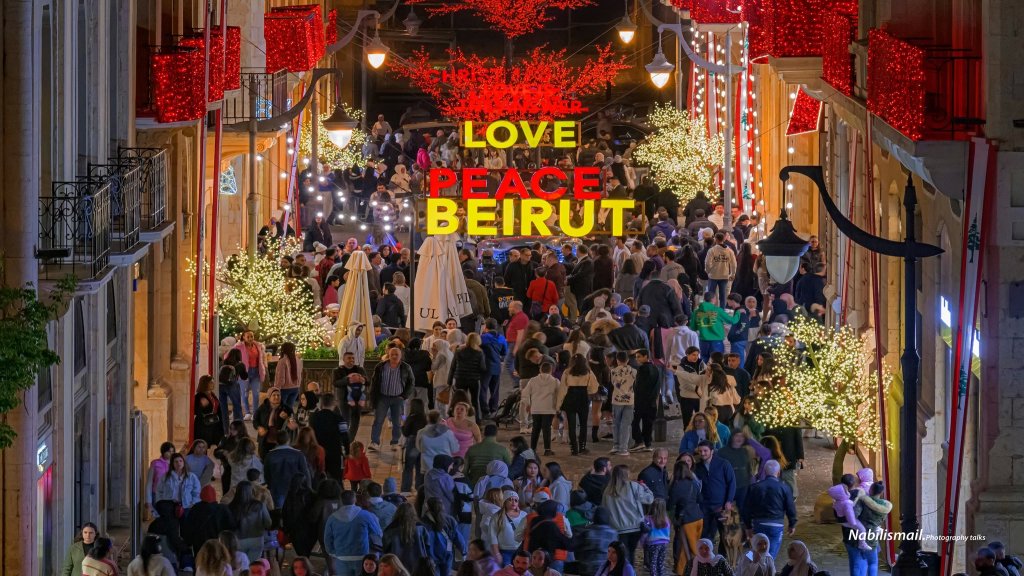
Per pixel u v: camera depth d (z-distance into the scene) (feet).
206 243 196.03
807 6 165.99
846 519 125.49
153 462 131.13
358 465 143.95
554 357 178.19
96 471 135.95
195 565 111.04
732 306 185.47
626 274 208.13
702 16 221.25
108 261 122.01
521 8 391.04
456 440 143.43
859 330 166.30
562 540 118.73
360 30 388.78
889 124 127.44
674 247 230.68
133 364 150.00
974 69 126.00
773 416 145.28
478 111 343.46
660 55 234.38
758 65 272.31
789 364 153.38
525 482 128.88
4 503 114.21
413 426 150.10
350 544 117.70
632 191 275.59
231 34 178.19
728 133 229.04
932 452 136.15
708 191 274.98
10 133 112.16
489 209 224.94
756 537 113.29
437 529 121.90
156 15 155.94
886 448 134.51
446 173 223.10
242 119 197.67
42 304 103.86
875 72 132.87
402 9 442.09
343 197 287.69
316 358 183.42
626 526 123.75
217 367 179.42
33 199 112.98
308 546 125.80
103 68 136.87
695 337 179.22
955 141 116.57
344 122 192.24
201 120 155.12
